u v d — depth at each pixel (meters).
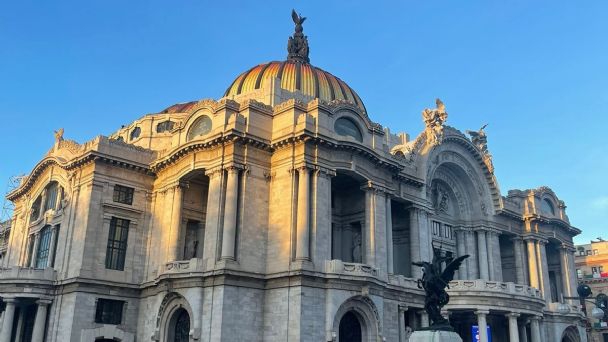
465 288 58.72
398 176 59.25
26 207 69.38
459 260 36.47
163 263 53.38
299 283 46.16
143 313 54.97
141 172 59.00
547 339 70.12
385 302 53.19
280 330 46.41
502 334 65.12
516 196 77.06
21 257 65.75
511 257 75.75
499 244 77.06
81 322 51.81
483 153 73.12
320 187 50.06
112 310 54.44
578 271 111.06
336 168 51.59
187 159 54.38
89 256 53.81
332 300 46.94
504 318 65.38
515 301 60.16
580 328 75.56
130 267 56.25
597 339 99.06
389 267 54.78
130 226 57.47
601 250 112.62
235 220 49.03
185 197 57.03
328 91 68.62
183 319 50.03
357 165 52.97
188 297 48.12
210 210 50.25
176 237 53.88
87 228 54.34
